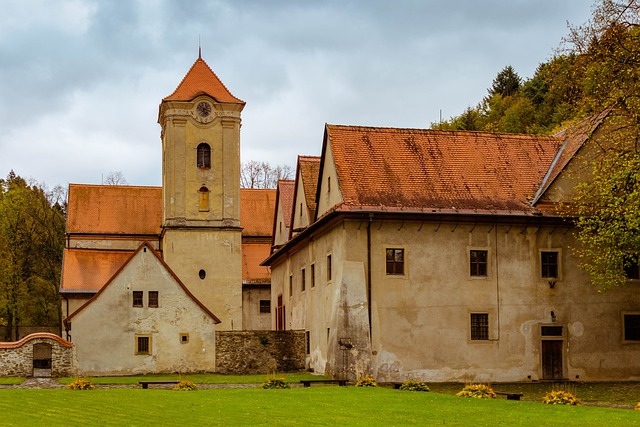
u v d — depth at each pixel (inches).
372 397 1279.5
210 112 2657.5
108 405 1143.0
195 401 1203.2
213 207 2630.4
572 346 1797.5
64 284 2554.1
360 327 1684.3
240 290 2613.2
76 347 1948.8
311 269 1982.0
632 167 1494.8
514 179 1876.2
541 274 1798.7
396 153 1861.5
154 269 2020.2
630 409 1162.6
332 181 1828.2
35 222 3607.3
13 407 1119.0
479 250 1775.3
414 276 1732.3
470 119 3865.7
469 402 1213.7
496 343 1758.1
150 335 1995.6
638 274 1849.2
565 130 1829.5
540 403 1213.1
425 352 1718.8
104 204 2987.2
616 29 1531.7
